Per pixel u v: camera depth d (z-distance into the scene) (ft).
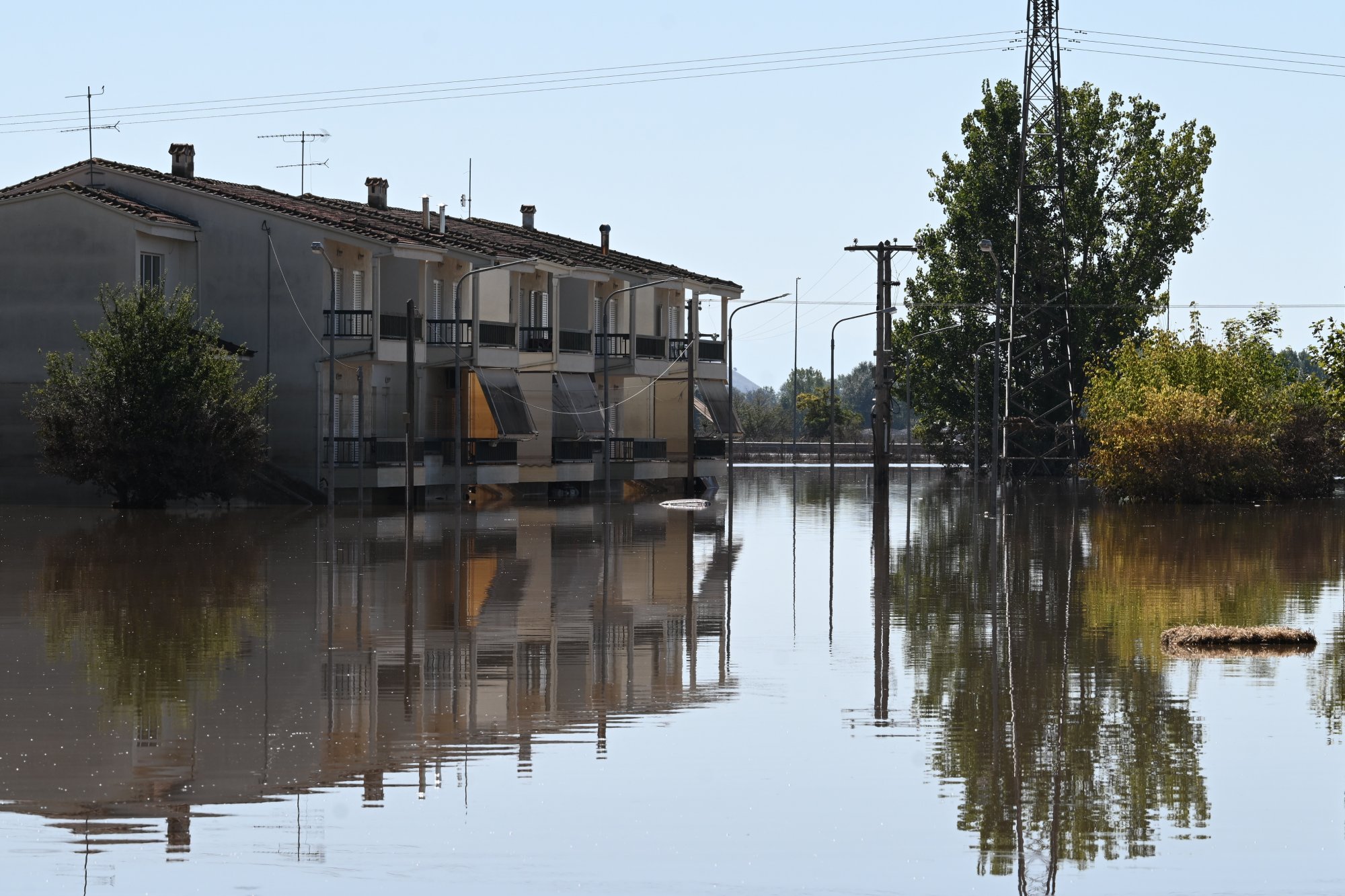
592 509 236.02
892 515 220.43
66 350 221.05
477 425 258.37
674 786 55.57
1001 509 231.09
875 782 56.13
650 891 44.78
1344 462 282.15
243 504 225.15
